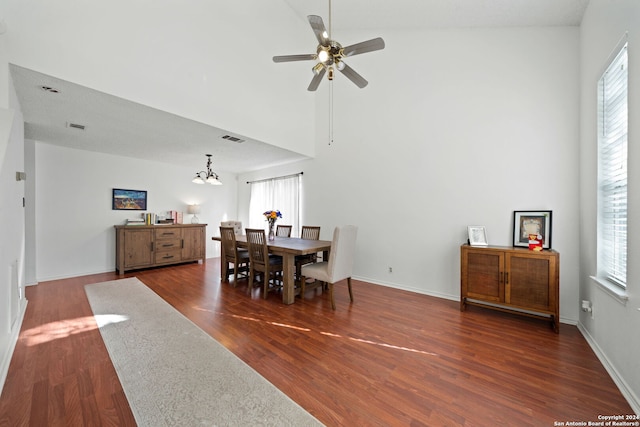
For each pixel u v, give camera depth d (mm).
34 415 1483
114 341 2324
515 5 2869
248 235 3756
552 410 1559
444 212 3602
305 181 5273
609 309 1990
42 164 4234
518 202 3109
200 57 3234
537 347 2285
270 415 1504
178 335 2455
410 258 3887
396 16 3639
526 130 3078
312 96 4996
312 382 1803
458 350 2232
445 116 3596
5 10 1981
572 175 2828
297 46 4605
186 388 1725
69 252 4512
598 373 1917
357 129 4426
